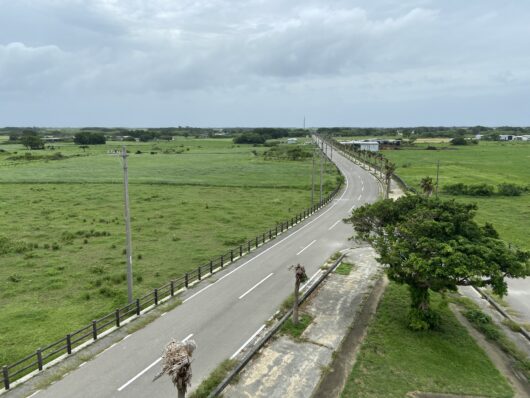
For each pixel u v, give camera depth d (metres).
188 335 22.12
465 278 20.17
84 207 60.31
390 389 17.80
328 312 25.25
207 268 33.59
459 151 162.62
